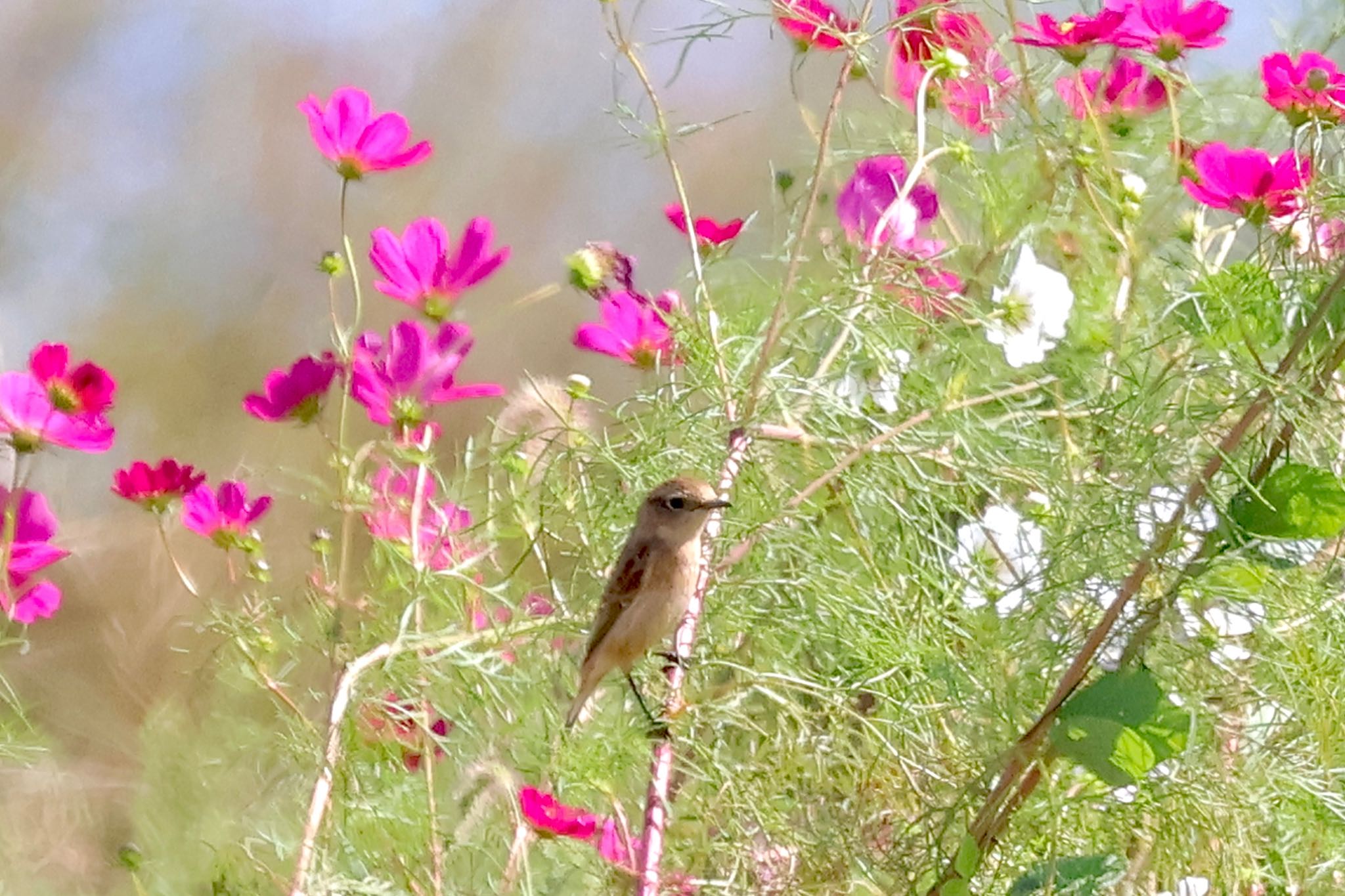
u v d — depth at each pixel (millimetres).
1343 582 6805
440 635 7223
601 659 7398
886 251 7633
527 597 7887
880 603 7055
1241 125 8414
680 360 8016
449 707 7512
